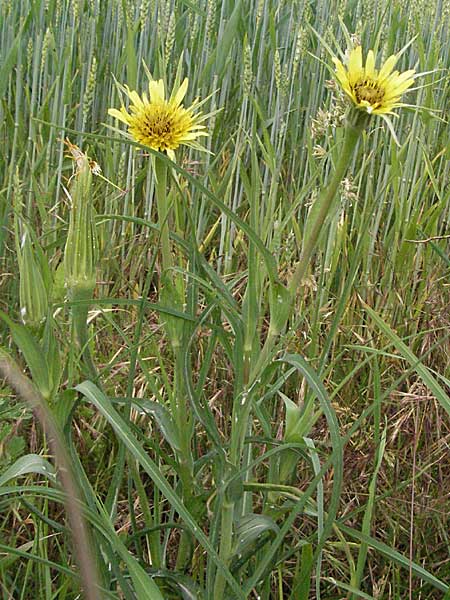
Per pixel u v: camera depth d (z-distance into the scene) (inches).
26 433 15.9
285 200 20.7
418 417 16.4
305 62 25.3
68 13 25.4
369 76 10.2
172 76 25.2
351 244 20.0
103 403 9.8
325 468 9.8
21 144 22.5
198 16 23.5
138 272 20.6
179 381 12.2
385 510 15.9
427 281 20.4
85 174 11.3
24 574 14.2
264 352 10.7
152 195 21.9
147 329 17.8
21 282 11.4
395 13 21.6
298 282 10.5
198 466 12.6
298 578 14.1
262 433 16.5
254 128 12.4
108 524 10.1
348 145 9.9
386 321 19.7
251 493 13.3
